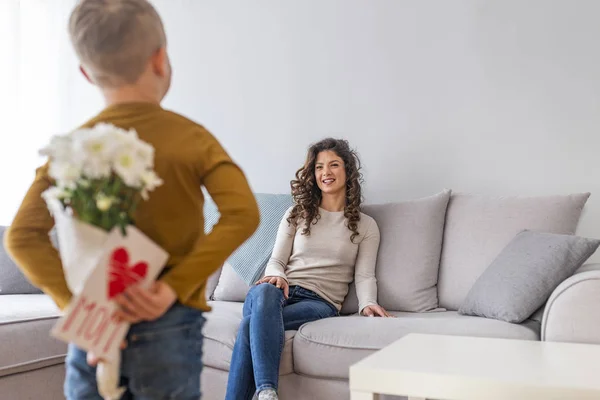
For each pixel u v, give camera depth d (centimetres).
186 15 380
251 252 304
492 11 305
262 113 357
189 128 120
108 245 101
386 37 327
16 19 411
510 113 301
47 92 413
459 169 310
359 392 152
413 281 271
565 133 291
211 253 110
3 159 405
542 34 296
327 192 286
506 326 219
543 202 263
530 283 226
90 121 119
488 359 160
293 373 233
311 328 231
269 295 235
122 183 106
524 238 246
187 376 114
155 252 106
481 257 264
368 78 330
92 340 100
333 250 277
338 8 338
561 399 134
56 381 253
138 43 117
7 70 407
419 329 218
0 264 305
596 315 196
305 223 283
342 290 277
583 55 288
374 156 329
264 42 358
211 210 327
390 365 153
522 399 137
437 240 277
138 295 104
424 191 317
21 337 239
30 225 120
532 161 297
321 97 342
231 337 241
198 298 119
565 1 291
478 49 307
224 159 118
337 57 338
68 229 106
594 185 286
